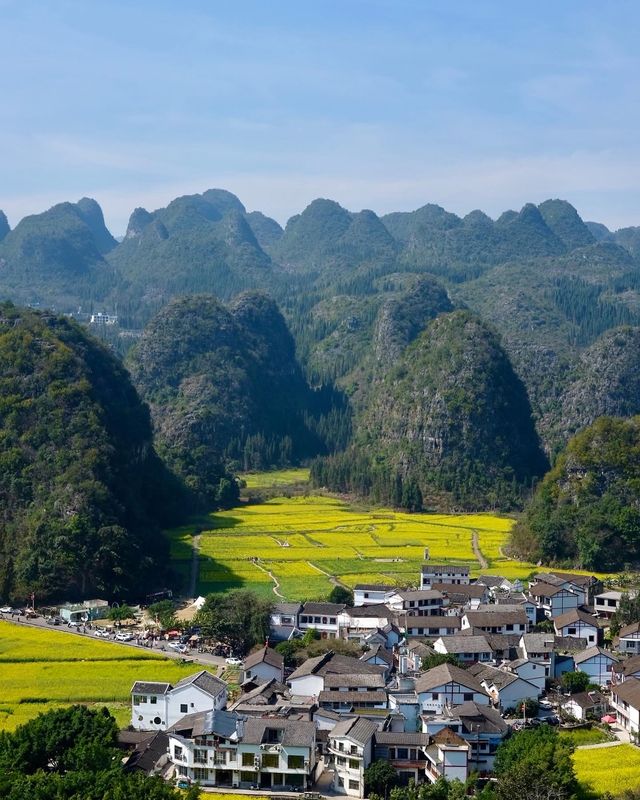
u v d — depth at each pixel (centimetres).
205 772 10831
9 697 13100
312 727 10975
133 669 14562
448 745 10812
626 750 11538
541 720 12669
